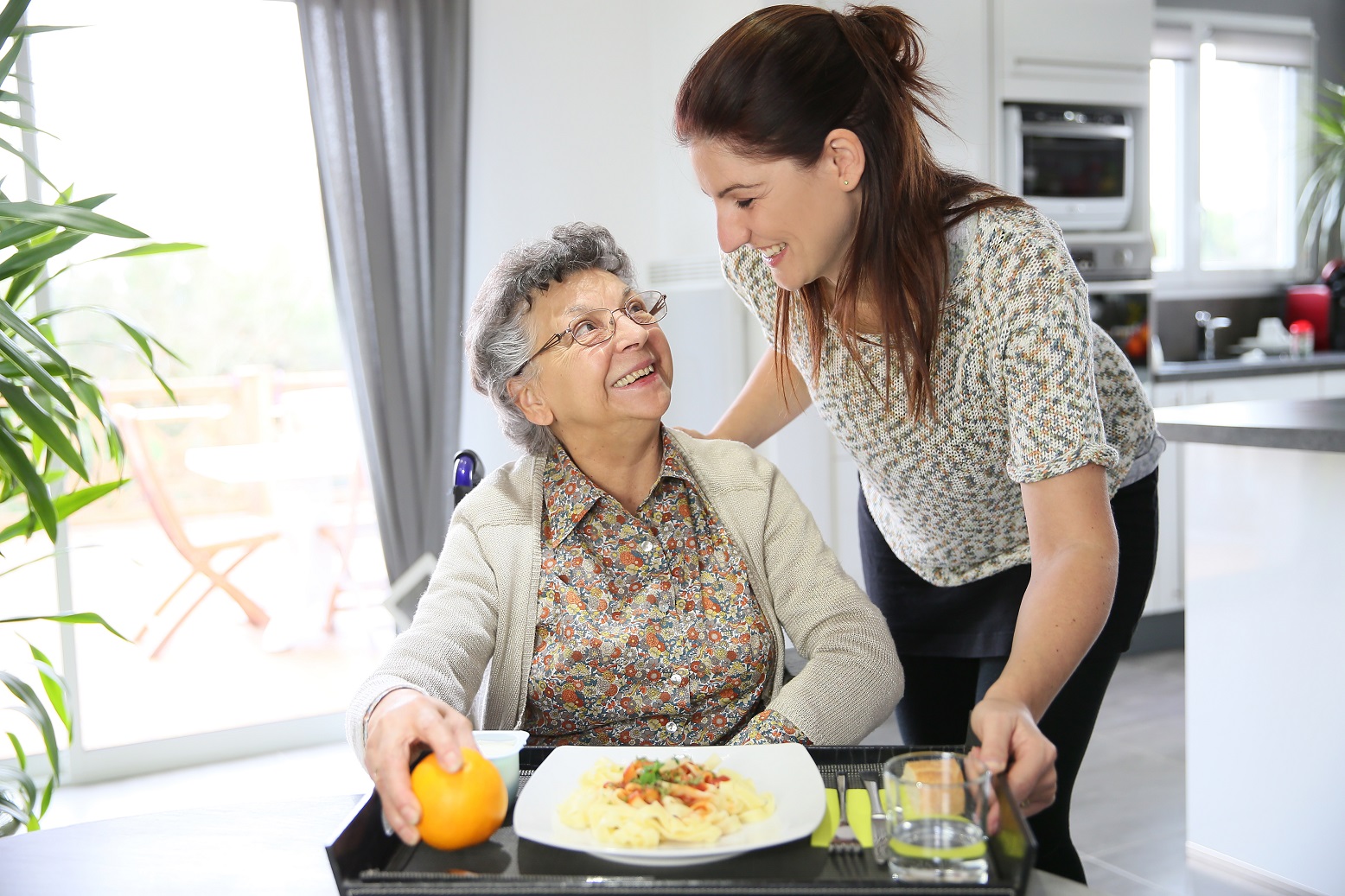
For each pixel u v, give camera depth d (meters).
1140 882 2.57
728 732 1.31
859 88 1.14
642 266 4.08
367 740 0.99
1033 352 1.13
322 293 5.57
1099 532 1.09
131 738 3.58
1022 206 1.20
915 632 1.66
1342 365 4.73
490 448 3.86
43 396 2.19
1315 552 2.40
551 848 0.91
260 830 1.07
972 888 0.78
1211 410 2.73
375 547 5.44
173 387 5.17
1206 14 5.05
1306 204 5.39
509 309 1.34
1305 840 2.45
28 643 2.33
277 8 3.58
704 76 1.14
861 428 1.42
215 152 4.29
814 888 0.78
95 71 4.02
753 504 1.40
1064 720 1.53
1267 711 2.52
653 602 1.32
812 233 1.18
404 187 3.59
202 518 5.73
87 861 1.01
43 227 2.14
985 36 3.79
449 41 3.64
